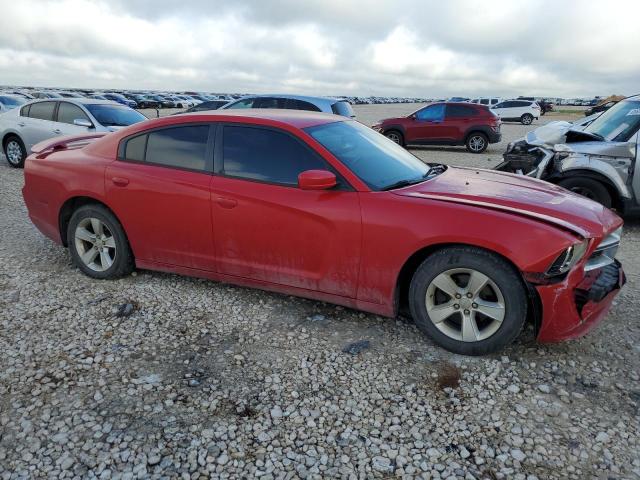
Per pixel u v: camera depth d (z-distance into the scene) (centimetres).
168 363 300
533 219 290
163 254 393
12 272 437
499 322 295
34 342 320
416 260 320
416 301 316
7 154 1042
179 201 370
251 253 355
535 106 3481
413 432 244
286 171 343
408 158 403
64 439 235
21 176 941
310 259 335
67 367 293
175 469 219
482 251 291
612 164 590
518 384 283
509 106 3519
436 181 358
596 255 314
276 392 273
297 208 329
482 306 298
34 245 515
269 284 359
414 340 329
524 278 281
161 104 5438
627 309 380
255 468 220
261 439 238
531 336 333
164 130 388
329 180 315
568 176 612
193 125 379
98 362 299
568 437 241
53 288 404
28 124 996
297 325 347
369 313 365
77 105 968
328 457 227
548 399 270
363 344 323
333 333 337
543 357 309
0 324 342
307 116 392
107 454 226
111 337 328
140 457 225
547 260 275
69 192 414
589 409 262
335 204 321
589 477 216
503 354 312
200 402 263
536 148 662
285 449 232
